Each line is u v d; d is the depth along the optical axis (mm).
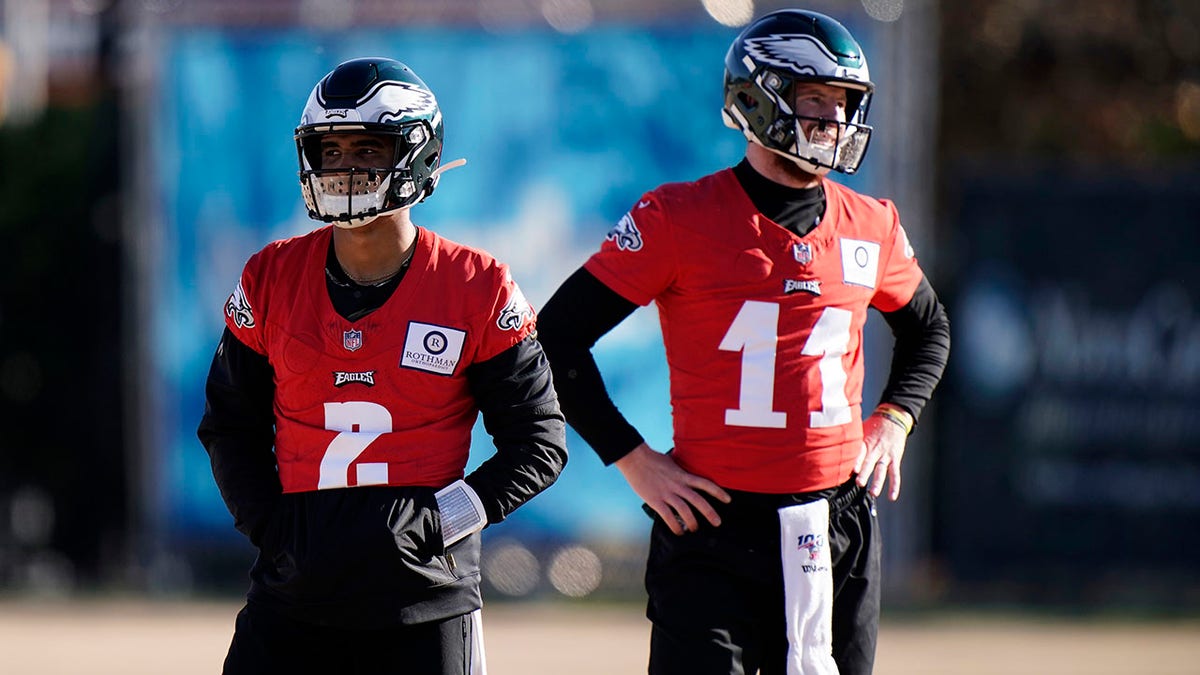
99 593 39094
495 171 37844
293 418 14375
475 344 14336
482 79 37781
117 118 41281
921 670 29812
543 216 37781
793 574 15492
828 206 16125
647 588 16297
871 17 36781
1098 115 57375
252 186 38344
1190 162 55406
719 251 15688
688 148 37500
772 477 15586
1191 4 58094
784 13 15930
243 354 14664
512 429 14477
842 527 15938
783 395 15594
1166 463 37750
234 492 14609
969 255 37906
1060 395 37781
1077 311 37750
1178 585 37750
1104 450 37781
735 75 15883
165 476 38812
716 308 15688
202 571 38969
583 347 16094
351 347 14141
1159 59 57531
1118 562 37781
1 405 41438
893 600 37594
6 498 41500
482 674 14672
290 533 14242
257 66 38188
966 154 57094
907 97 36906
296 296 14344
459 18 37719
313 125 13953
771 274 15648
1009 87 57844
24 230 41125
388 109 13898
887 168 37000
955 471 38094
